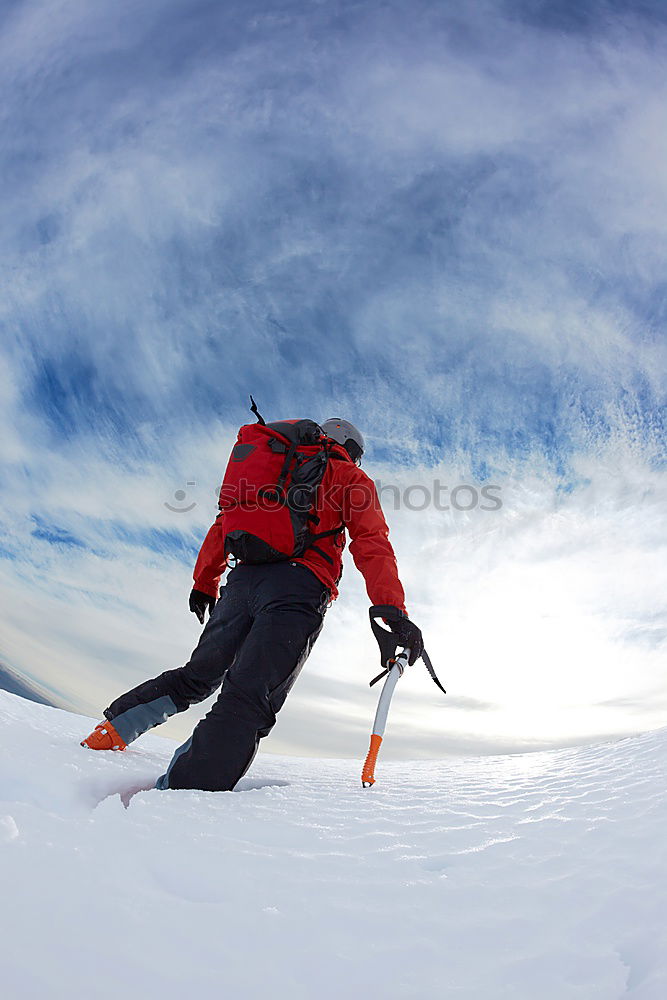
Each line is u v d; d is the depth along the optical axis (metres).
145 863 1.15
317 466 2.02
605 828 1.44
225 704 1.75
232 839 1.29
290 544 1.96
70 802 1.47
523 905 1.14
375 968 0.96
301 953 0.97
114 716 1.96
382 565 1.95
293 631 1.87
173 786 1.66
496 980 0.95
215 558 2.32
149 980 0.89
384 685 1.95
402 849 1.36
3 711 2.24
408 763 3.01
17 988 0.84
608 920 1.08
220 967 0.92
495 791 1.89
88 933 0.95
